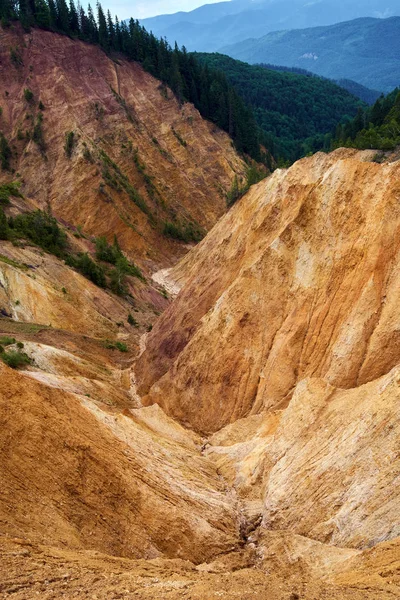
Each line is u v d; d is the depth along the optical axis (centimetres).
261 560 1939
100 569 1458
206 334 3597
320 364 2873
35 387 2209
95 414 2500
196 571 1730
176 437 3125
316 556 1772
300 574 1733
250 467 2531
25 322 4712
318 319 2988
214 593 1291
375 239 2877
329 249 3144
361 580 1424
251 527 2172
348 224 3105
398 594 1233
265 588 1377
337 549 1761
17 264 5281
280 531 2034
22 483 1808
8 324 4484
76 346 4516
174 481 2306
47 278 5434
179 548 1961
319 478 2089
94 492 1975
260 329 3341
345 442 2109
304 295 3144
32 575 1270
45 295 5106
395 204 2905
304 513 2034
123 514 1983
